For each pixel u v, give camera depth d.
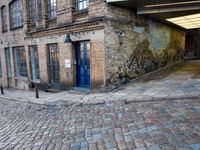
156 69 13.32
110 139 4.45
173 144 3.82
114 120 5.59
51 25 12.44
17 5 15.80
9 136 5.60
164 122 4.89
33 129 5.86
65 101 8.55
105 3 8.89
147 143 4.01
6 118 7.67
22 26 15.27
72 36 10.58
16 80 17.30
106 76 9.23
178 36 17.39
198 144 3.69
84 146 4.30
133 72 10.87
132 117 5.60
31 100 9.89
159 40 13.48
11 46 17.23
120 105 6.97
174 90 7.97
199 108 5.60
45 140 4.93
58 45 11.75
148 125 4.87
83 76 10.74
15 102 10.62
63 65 11.51
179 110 5.60
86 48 10.30
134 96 7.72
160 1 9.18
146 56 11.97
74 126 5.60
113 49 9.45
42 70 13.45
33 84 14.92
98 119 5.88
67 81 11.37
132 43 10.62
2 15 18.41
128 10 10.17
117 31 9.59
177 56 17.45
